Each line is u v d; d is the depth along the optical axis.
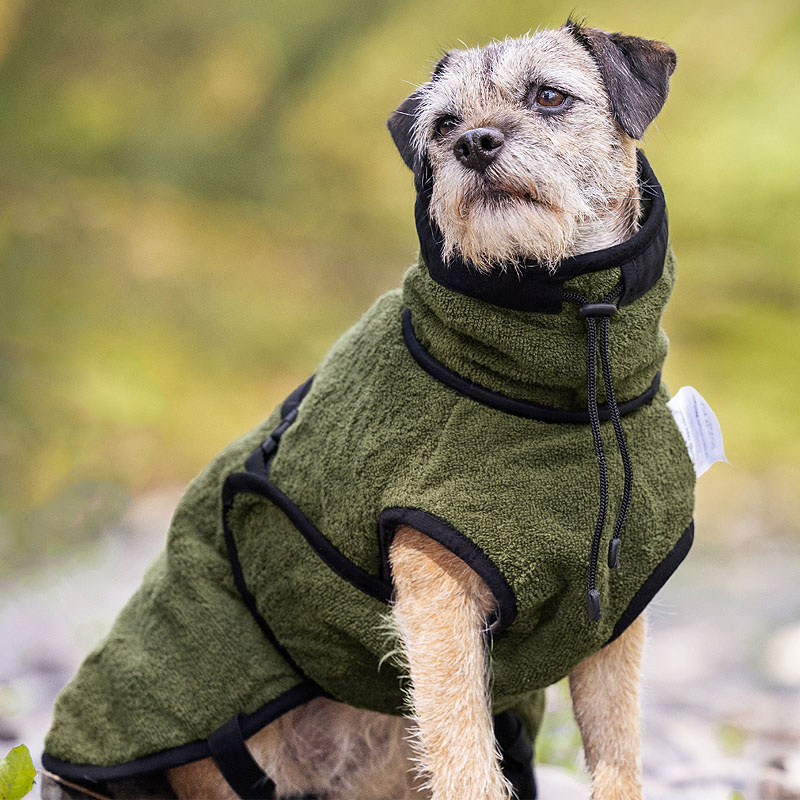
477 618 3.06
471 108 3.21
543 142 3.05
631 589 3.03
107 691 3.41
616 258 2.87
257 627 3.34
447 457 2.94
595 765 3.32
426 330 3.06
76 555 8.68
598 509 2.91
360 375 3.18
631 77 3.18
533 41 3.29
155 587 3.50
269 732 3.43
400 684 3.24
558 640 3.01
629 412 3.04
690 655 6.54
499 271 2.96
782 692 5.89
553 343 2.91
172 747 3.28
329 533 3.11
